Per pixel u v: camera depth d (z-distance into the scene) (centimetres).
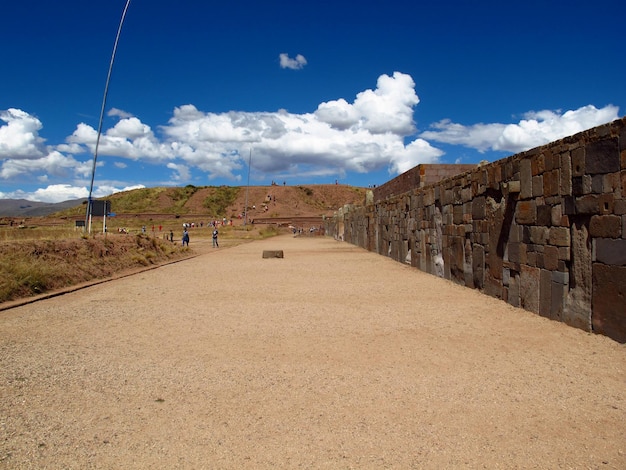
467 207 1430
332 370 643
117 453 416
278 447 427
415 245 2038
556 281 941
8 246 1477
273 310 1085
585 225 858
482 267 1322
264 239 5944
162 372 637
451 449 421
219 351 742
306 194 15338
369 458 407
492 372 626
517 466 392
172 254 2725
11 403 525
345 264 2245
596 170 821
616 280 775
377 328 891
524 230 1073
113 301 1223
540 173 1002
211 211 13500
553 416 486
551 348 741
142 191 14750
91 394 555
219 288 1452
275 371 641
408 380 598
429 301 1194
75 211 11819
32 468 389
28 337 833
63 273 1505
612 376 604
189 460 405
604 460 400
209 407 517
